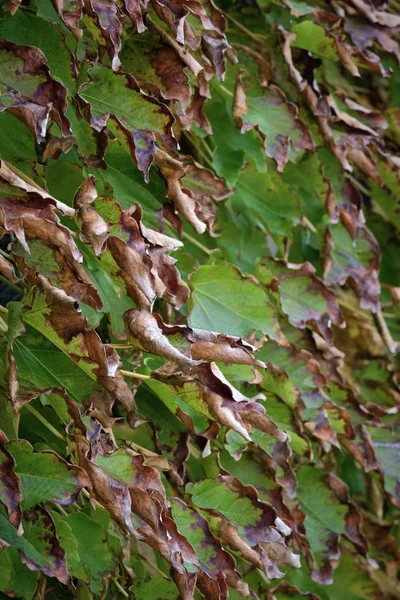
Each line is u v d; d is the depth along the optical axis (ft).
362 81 7.09
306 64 6.54
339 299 6.95
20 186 5.05
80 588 5.52
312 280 6.28
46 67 5.16
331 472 6.63
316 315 6.26
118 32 5.42
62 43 5.41
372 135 6.59
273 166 6.37
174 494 5.63
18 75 5.15
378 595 6.70
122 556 5.48
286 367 6.15
